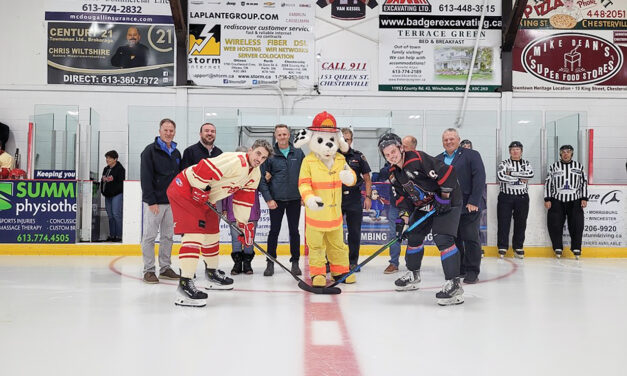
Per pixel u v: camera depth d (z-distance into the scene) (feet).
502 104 31.76
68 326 9.74
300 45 31.99
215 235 14.26
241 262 18.06
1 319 10.36
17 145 31.22
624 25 31.96
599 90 31.99
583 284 16.06
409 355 7.84
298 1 31.96
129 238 25.44
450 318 10.65
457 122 30.35
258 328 9.61
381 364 7.36
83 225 26.50
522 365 7.37
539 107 31.96
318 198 13.62
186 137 29.84
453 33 31.94
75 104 31.37
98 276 17.24
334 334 9.18
